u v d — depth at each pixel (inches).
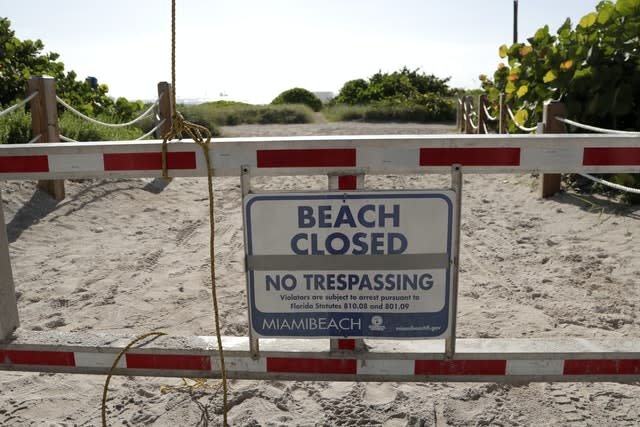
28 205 238.5
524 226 231.9
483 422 99.3
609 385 111.0
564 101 303.9
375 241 81.4
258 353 88.1
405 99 1079.0
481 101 512.1
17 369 93.0
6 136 281.9
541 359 86.4
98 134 353.1
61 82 455.8
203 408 105.3
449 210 80.1
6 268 93.5
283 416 102.4
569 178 288.2
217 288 169.2
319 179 348.5
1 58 428.1
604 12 286.0
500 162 79.7
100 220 242.7
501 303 154.0
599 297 156.3
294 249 82.5
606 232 213.2
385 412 103.2
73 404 107.8
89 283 173.2
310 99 1390.3
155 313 151.3
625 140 79.0
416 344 90.3
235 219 252.8
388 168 79.9
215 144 80.4
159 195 292.4
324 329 85.4
